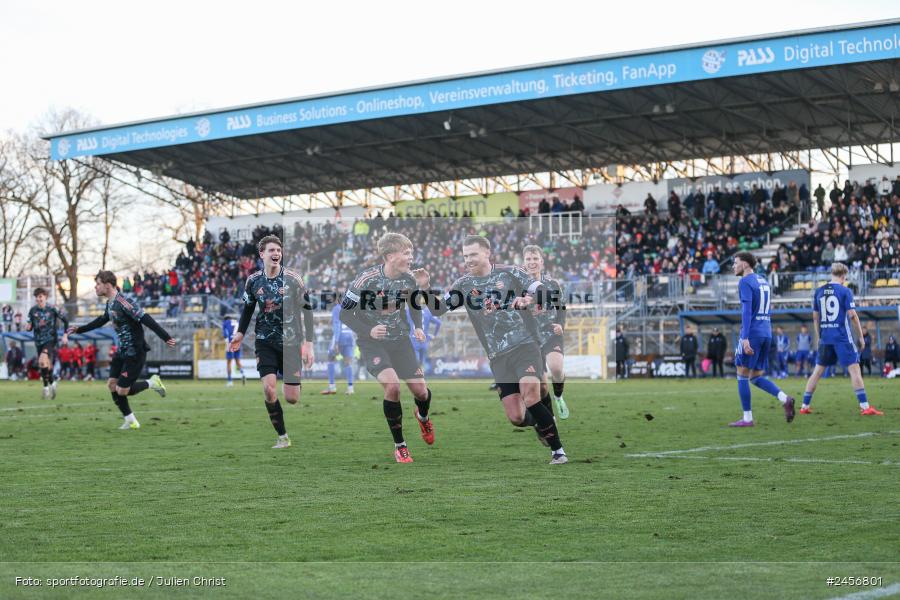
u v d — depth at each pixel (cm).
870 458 1002
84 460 1060
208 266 5125
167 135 4381
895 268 3744
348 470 953
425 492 805
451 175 5138
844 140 4294
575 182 4962
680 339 3831
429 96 3894
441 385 2738
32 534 647
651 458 1020
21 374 4931
